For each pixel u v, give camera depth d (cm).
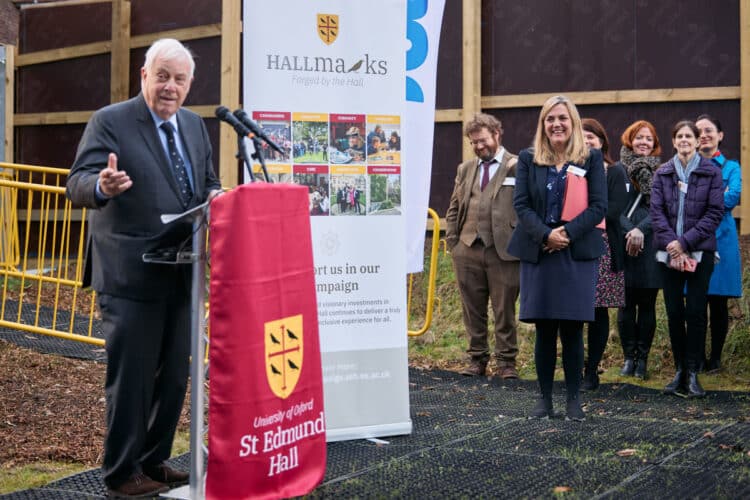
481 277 750
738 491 367
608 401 625
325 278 490
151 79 367
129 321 365
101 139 363
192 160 382
